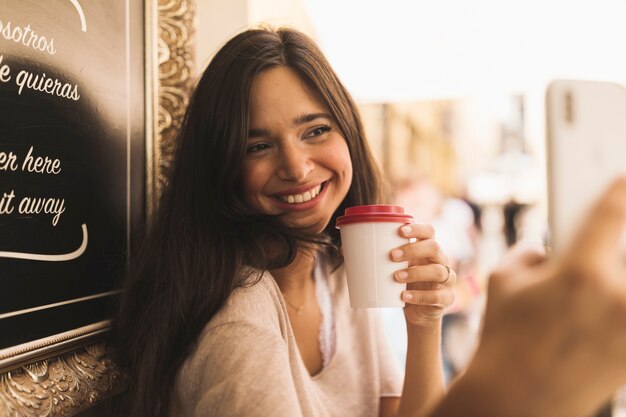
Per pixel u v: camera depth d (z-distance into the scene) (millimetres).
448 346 3201
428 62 3506
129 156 1105
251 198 1042
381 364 1315
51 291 844
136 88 1138
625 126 528
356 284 926
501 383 367
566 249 377
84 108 939
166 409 913
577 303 347
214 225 985
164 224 1045
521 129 3824
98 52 985
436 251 957
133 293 1019
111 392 967
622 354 343
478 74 3551
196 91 1081
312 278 1219
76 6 912
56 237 860
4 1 739
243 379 757
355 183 1226
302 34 1093
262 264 950
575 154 529
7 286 746
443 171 3947
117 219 1054
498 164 3857
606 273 346
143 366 922
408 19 3217
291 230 1011
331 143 1057
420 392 1123
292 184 1011
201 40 1527
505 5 3168
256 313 853
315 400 1032
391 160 3902
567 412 359
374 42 3361
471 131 3982
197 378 827
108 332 1016
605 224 359
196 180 1041
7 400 716
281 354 799
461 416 380
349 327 1277
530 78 3502
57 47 860
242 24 1604
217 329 824
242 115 991
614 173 525
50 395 794
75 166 913
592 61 3207
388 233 906
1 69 736
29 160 796
